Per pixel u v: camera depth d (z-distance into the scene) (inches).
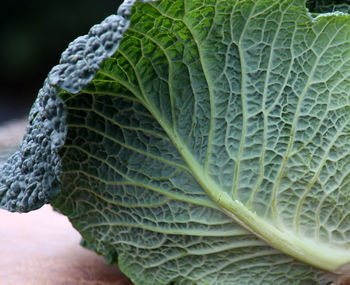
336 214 23.5
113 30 22.3
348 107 23.1
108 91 23.4
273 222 23.4
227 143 23.3
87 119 23.6
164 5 22.2
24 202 23.5
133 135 23.7
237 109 23.2
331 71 23.0
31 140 23.6
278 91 23.1
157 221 23.8
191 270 24.0
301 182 23.3
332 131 23.2
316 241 23.5
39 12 109.3
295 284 23.9
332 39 22.9
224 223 23.5
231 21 22.8
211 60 23.1
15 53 109.0
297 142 23.2
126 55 22.8
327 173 23.3
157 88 23.4
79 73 22.5
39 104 23.7
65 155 23.8
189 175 23.5
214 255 23.8
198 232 23.6
